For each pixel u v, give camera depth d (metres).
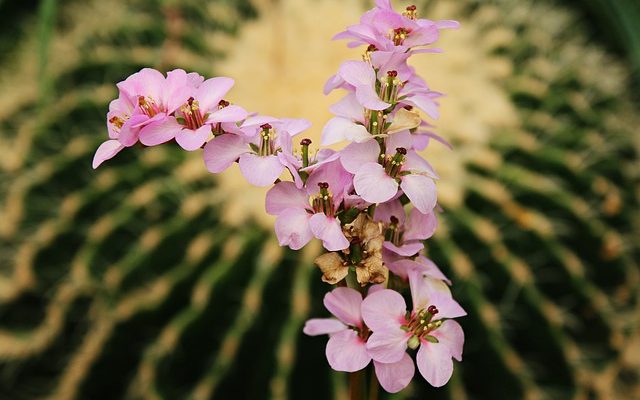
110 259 0.46
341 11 0.53
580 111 0.51
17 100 0.53
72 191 0.49
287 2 0.54
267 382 0.45
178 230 0.44
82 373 0.44
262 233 0.44
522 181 0.46
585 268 0.49
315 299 0.44
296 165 0.23
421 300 0.23
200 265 0.44
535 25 0.56
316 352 0.44
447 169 0.46
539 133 0.50
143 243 0.44
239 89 0.49
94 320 0.45
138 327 0.45
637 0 0.60
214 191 0.45
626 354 0.48
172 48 0.50
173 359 0.45
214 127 0.23
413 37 0.24
